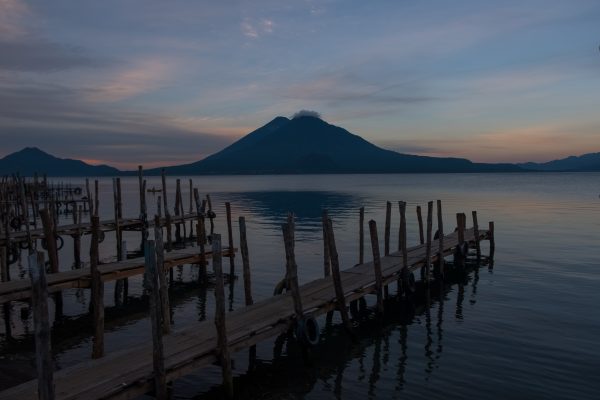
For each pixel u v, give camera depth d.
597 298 19.73
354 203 74.69
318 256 30.14
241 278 24.45
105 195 106.38
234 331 12.06
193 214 40.53
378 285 17.27
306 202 78.62
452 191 109.25
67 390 8.77
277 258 29.59
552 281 22.84
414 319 17.67
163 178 31.80
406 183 172.62
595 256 28.84
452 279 23.97
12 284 16.16
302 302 14.93
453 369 12.99
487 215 53.03
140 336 15.95
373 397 11.51
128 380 9.17
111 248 34.62
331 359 13.96
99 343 11.66
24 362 13.59
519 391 11.60
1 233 28.14
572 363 13.16
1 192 38.41
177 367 10.05
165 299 12.34
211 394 11.69
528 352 14.01
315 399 11.45
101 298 11.66
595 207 62.41
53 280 16.69
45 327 7.17
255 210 64.25
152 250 9.23
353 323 17.36
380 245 34.31
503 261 27.92
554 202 71.75
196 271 26.14
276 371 13.09
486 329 16.19
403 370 13.04
